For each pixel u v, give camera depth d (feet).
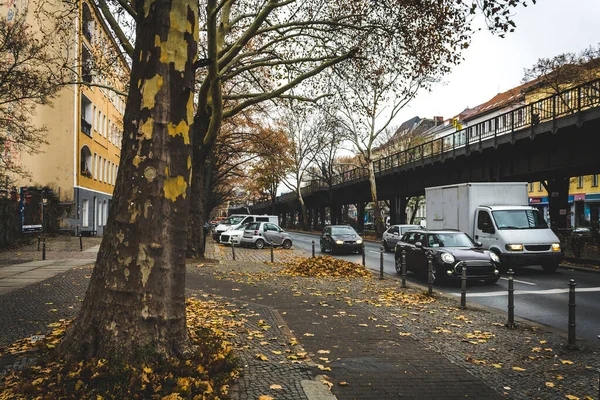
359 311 29.09
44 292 32.55
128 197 15.23
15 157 96.99
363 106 59.31
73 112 104.73
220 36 50.03
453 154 86.69
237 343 19.77
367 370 17.58
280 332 22.50
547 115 67.56
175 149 15.70
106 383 12.98
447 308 31.07
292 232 207.21
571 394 15.60
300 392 14.28
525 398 15.23
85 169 118.42
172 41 15.62
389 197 140.26
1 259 59.06
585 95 60.18
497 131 75.36
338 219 201.05
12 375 14.10
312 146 183.62
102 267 15.25
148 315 14.85
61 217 102.47
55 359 14.92
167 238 15.47
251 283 40.45
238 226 112.68
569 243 63.67
